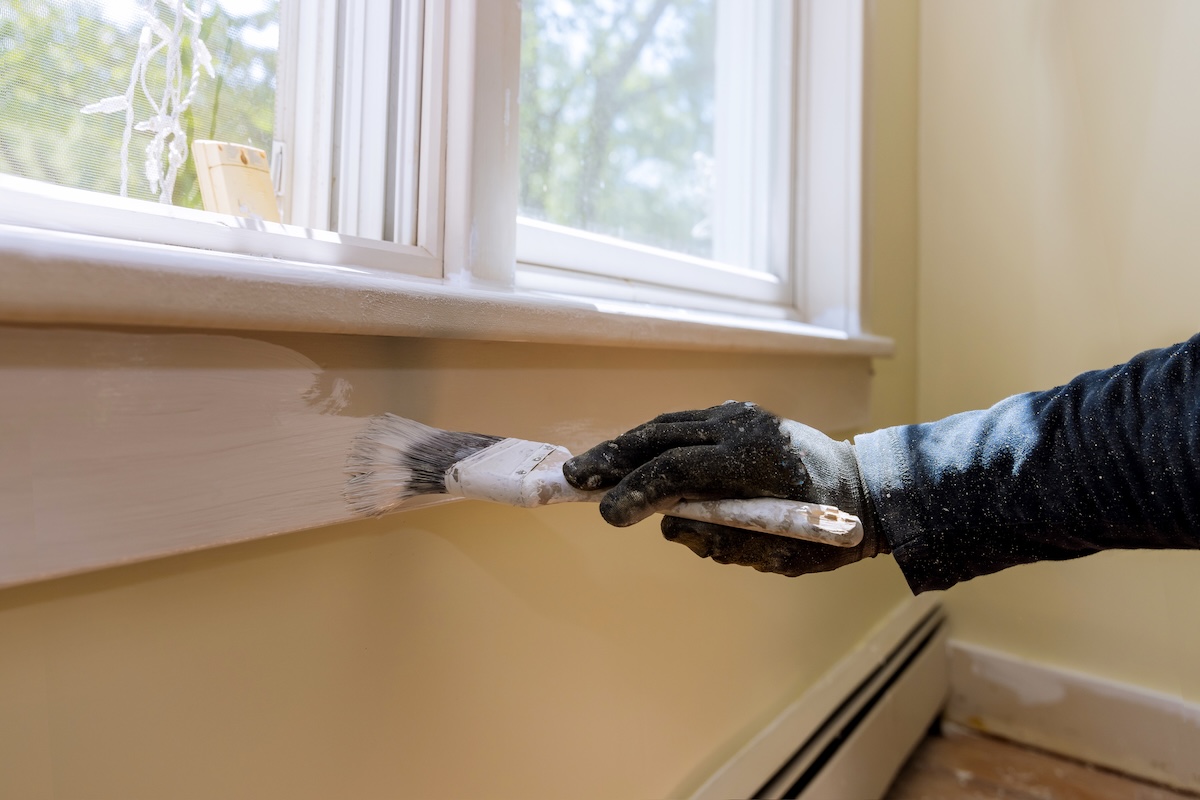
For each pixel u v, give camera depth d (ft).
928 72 4.93
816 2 4.18
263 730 1.66
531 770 2.34
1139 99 4.22
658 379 2.71
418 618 1.99
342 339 1.69
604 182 3.47
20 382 1.21
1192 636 4.21
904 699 4.33
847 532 1.50
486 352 2.05
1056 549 1.89
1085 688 4.48
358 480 1.72
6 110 1.60
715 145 4.22
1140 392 1.81
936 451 1.98
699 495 1.59
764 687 3.50
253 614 1.63
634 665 2.73
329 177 2.22
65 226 1.44
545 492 1.62
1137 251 4.27
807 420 3.70
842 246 4.14
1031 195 4.60
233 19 2.02
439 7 2.06
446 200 2.11
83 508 1.28
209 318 1.32
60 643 1.35
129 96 1.80
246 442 1.51
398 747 1.95
